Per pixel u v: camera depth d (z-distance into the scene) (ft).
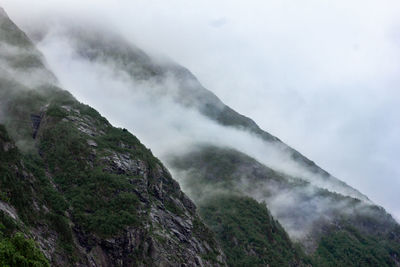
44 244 418.51
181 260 537.24
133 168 585.22
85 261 451.94
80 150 568.41
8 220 369.91
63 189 524.52
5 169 443.73
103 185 530.68
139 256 493.36
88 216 490.90
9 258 287.69
